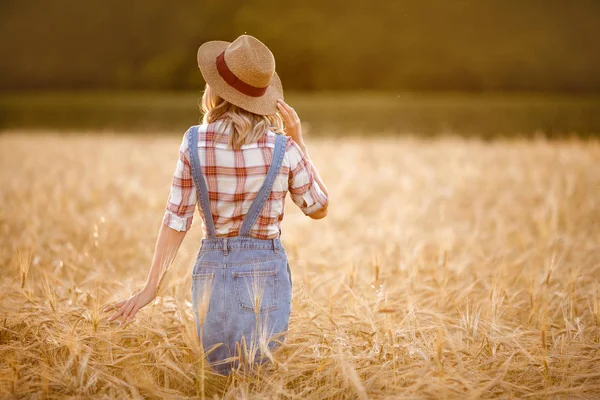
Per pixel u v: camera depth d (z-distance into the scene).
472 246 7.46
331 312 4.77
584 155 17.22
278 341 3.79
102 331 4.37
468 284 5.88
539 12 67.31
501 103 34.78
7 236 7.89
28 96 45.88
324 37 68.50
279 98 3.95
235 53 3.65
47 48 74.25
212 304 3.74
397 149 20.70
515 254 7.26
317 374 3.95
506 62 63.12
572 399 3.86
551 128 32.66
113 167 15.87
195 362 3.92
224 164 3.65
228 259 3.73
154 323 4.54
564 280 5.89
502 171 14.82
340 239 8.55
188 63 69.31
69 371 3.95
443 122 34.00
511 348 4.37
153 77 69.19
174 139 26.88
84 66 72.06
